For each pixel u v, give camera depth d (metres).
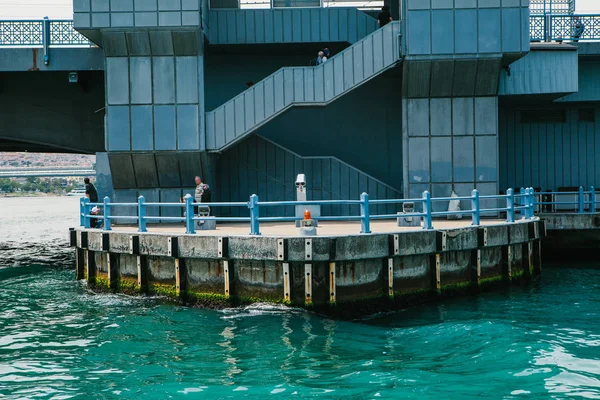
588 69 30.30
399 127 30.41
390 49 25.20
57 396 12.00
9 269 28.83
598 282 22.72
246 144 28.42
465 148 25.86
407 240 18.16
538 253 23.39
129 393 12.11
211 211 26.48
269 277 17.31
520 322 16.88
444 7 24.66
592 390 11.79
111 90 25.34
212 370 13.26
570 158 31.44
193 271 18.55
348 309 17.20
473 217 20.27
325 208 28.36
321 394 11.86
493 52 24.67
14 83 29.78
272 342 15.02
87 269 21.98
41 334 16.22
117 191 26.28
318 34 29.12
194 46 25.22
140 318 17.42
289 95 25.41
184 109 25.45
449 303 19.05
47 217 86.00
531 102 30.47
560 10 30.80
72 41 27.97
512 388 11.95
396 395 11.73
